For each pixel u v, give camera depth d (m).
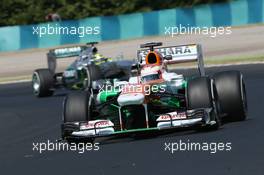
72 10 156.00
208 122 35.62
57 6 157.75
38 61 124.00
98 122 36.41
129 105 36.59
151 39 135.00
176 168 28.56
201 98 36.34
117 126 39.06
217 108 38.09
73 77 73.69
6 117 59.00
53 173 30.36
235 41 118.50
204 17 137.62
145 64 40.34
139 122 38.06
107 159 32.25
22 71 114.56
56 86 75.44
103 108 40.78
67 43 138.88
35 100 71.75
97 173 29.19
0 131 50.53
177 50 43.00
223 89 39.62
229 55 100.81
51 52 74.50
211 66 88.06
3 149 40.66
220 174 26.67
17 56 132.62
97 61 72.38
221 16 137.38
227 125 39.12
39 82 74.25
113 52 123.56
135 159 31.42
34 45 138.62
